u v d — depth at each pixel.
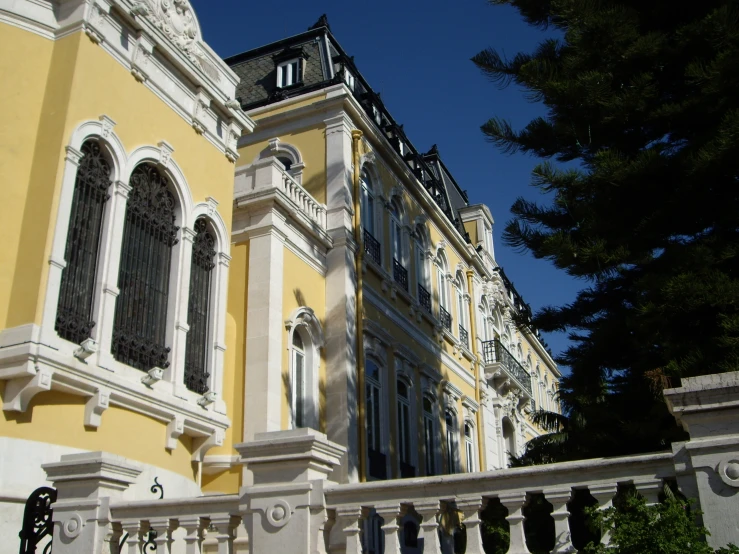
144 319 11.34
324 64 20.19
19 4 10.72
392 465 18.05
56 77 10.62
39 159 10.16
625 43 11.33
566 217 12.66
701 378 5.22
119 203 10.98
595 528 5.40
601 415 12.08
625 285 12.38
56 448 9.42
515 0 12.95
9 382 9.16
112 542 6.68
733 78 10.20
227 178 13.84
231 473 13.28
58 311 9.75
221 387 12.70
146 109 11.91
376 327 18.17
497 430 26.81
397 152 22.05
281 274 15.44
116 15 11.50
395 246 21.25
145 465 10.72
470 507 5.76
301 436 6.31
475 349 26.06
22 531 7.02
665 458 5.33
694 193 10.59
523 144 12.95
